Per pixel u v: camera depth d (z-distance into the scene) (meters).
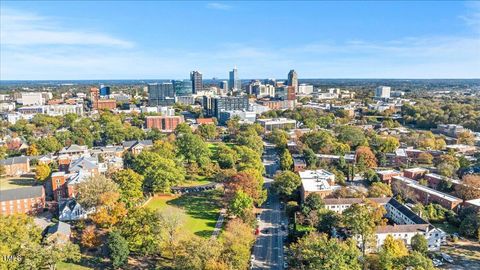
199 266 107.62
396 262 112.69
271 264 129.00
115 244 122.88
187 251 113.69
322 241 115.25
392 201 173.88
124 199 165.50
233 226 134.75
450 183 197.25
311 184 190.00
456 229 158.50
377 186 189.88
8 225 122.31
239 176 179.00
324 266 105.31
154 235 132.00
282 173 198.75
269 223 163.38
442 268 127.06
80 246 138.50
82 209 161.62
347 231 141.38
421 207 166.00
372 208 151.38
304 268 114.81
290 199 188.75
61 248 121.00
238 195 162.38
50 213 174.38
